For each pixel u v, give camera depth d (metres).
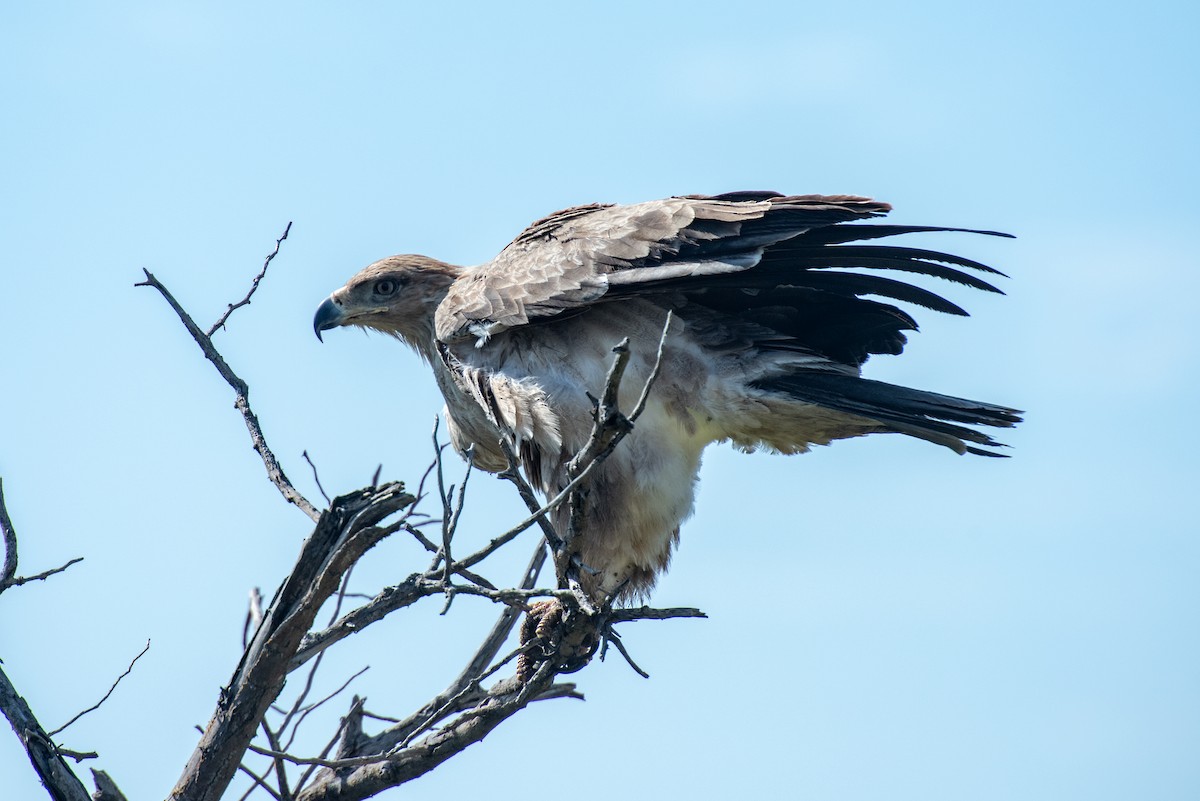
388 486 8.12
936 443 11.41
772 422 11.33
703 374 11.05
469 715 9.51
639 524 11.14
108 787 8.02
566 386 11.01
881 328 11.77
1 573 8.36
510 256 11.49
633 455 11.00
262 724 8.56
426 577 8.78
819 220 10.70
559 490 11.14
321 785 9.84
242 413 9.44
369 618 8.72
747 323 11.26
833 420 11.31
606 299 10.84
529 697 9.52
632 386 11.02
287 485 9.04
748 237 10.60
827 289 11.25
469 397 12.34
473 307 11.23
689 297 11.27
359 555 8.05
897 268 10.98
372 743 10.08
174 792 8.38
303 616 8.08
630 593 11.68
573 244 11.08
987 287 10.94
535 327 11.26
